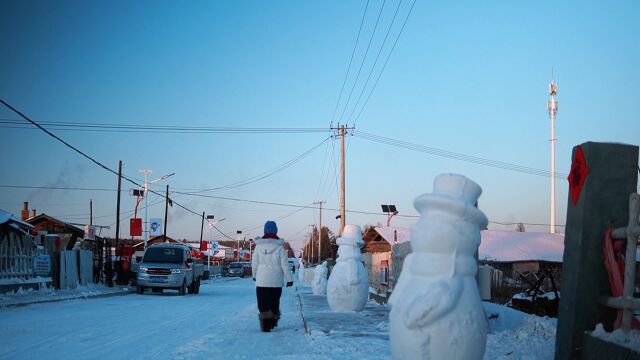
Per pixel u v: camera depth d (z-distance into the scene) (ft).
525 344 27.55
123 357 29.43
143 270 90.33
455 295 17.28
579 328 20.76
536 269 87.81
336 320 43.98
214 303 70.18
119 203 114.01
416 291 17.74
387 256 74.95
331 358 28.22
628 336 18.94
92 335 37.58
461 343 17.25
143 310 58.03
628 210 21.07
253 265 40.47
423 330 17.28
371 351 29.84
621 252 20.81
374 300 72.54
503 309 36.91
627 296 19.36
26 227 81.05
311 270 138.82
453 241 17.74
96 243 111.75
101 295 82.12
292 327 41.96
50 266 78.69
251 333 38.81
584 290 20.84
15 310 55.47
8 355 29.66
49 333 38.27
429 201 18.10
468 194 18.61
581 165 21.45
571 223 21.83
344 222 130.41
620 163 21.22
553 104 135.33
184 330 40.86
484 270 23.91
